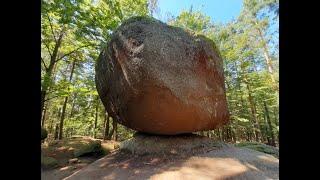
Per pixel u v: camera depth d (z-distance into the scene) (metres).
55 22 9.55
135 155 5.04
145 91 4.93
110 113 6.02
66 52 10.73
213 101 5.46
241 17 18.17
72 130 21.97
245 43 17.59
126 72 5.15
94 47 9.80
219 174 4.11
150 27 5.30
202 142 5.31
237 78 18.62
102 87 5.94
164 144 5.12
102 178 4.32
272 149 7.65
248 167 4.38
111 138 17.78
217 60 5.91
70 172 7.17
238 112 19.28
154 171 4.32
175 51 5.18
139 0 12.11
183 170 4.25
